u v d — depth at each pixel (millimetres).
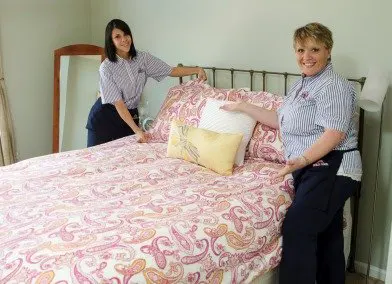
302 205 1854
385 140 2283
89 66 3605
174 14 3123
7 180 2076
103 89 2805
